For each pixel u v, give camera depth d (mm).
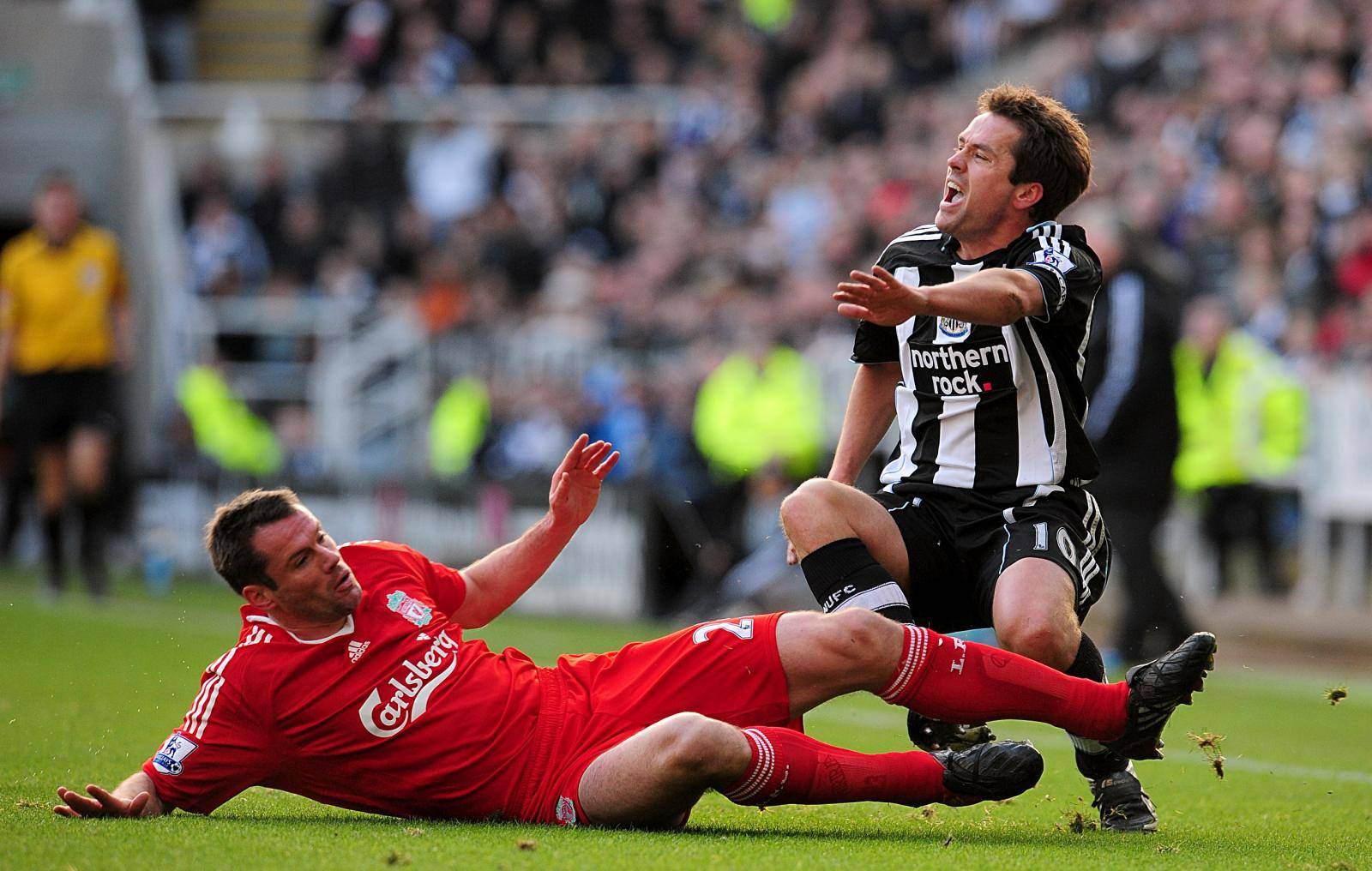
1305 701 31766
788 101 67938
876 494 16922
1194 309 49469
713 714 14836
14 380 43438
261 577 14289
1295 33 60469
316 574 14281
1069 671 15367
